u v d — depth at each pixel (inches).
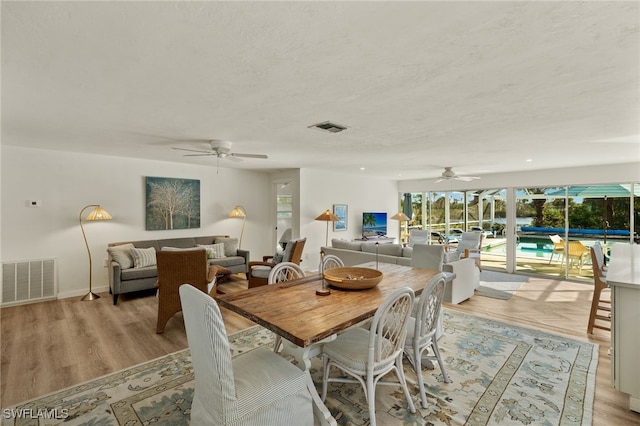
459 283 173.3
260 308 76.1
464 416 78.2
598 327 128.1
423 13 50.0
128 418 76.9
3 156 161.0
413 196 344.5
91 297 176.2
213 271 155.8
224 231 249.8
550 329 135.6
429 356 96.0
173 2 47.1
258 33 56.2
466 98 89.3
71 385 91.0
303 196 251.0
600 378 96.2
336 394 88.1
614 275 90.7
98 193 189.5
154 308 161.0
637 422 76.3
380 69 71.1
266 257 226.8
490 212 284.8
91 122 114.2
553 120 110.4
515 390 89.4
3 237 161.9
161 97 88.5
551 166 230.2
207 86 80.7
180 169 224.2
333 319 68.7
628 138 137.0
